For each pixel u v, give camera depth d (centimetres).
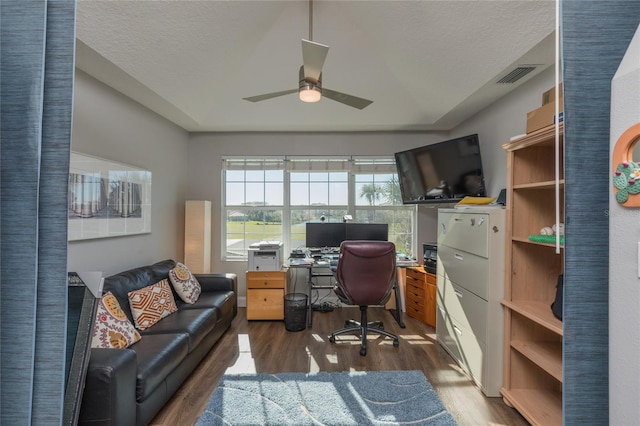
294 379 222
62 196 83
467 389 212
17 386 81
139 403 162
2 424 81
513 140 192
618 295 79
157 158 331
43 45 82
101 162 242
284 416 181
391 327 330
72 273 123
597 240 84
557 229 90
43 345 82
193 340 220
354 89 317
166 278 292
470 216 225
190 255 365
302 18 241
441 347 279
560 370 161
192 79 272
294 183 422
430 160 340
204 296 309
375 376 227
